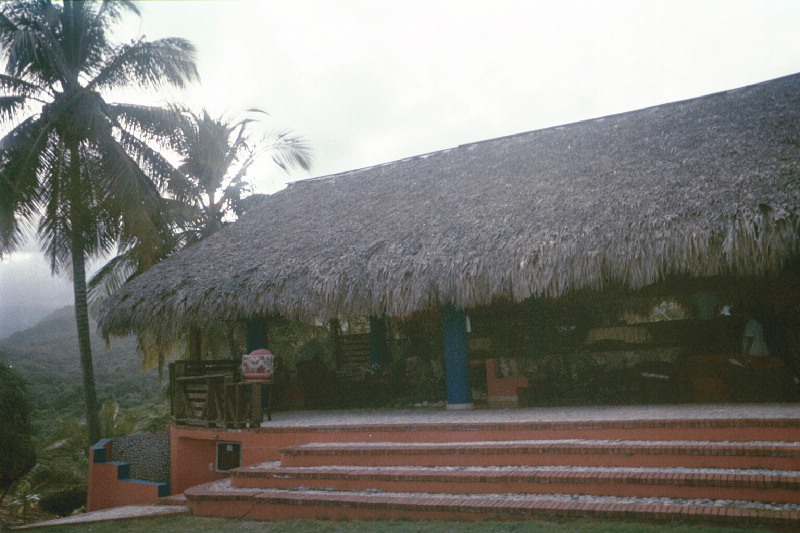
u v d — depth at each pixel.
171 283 12.34
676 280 13.38
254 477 7.44
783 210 7.76
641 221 8.77
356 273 10.31
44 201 16.73
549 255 8.98
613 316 14.42
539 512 5.42
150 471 12.11
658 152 11.06
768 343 10.52
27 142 15.93
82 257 17.44
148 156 17.59
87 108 15.88
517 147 14.16
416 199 12.92
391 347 15.55
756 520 4.71
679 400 9.51
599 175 10.92
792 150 9.13
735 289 12.19
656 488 5.52
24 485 21.14
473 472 6.38
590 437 7.00
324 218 13.68
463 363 10.59
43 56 15.65
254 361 9.58
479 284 9.30
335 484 6.89
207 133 18.11
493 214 10.64
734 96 12.59
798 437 6.06
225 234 14.80
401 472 6.67
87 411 16.72
